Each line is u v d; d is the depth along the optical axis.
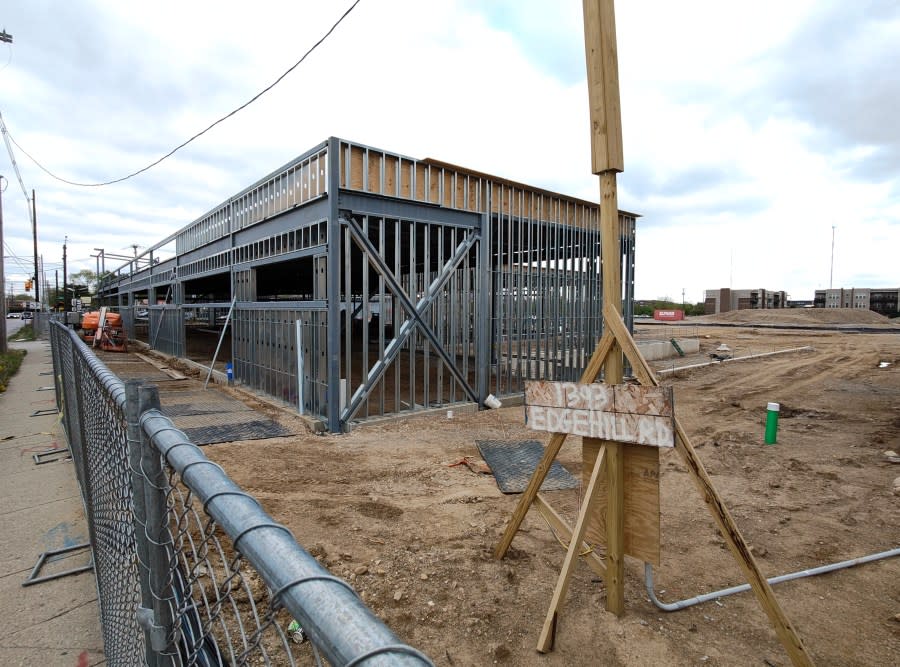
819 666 2.83
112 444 2.15
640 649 2.94
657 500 3.09
